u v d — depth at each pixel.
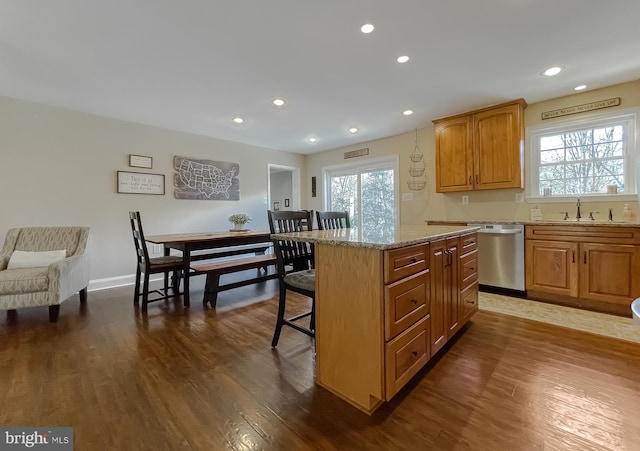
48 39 2.13
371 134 4.77
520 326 2.51
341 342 1.59
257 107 3.54
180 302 3.25
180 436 1.31
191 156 4.64
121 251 4.01
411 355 1.59
